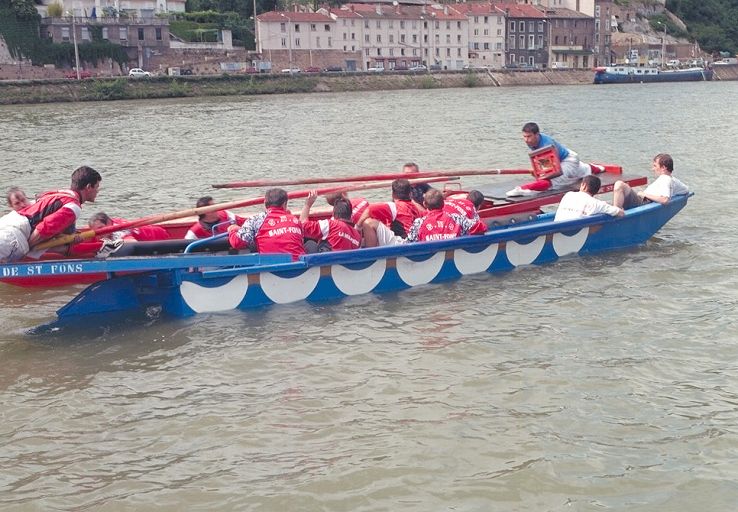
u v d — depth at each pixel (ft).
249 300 30.58
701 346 26.40
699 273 34.91
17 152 94.07
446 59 336.08
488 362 25.25
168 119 145.69
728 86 287.28
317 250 32.50
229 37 288.51
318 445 20.31
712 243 40.47
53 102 211.00
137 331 28.45
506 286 33.35
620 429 20.95
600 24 377.09
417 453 19.85
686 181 62.23
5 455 20.03
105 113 164.86
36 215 28.89
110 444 20.57
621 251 39.06
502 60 347.36
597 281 33.88
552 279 34.30
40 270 27.04
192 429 21.22
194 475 19.10
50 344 27.37
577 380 23.84
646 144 92.73
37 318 30.50
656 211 40.47
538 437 20.57
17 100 205.36
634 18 417.08
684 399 22.61
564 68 329.31
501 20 343.67
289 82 258.78
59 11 253.85
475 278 34.58
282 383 23.90
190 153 91.09
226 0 318.24
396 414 21.85
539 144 42.19
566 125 122.42
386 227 33.71
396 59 322.34
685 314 29.53
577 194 38.40
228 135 112.88
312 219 38.65
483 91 261.03
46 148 98.17
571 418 21.53
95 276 33.81
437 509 17.69
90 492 18.47
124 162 83.35
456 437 20.58
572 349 26.25
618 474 18.89
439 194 34.40
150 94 228.22
